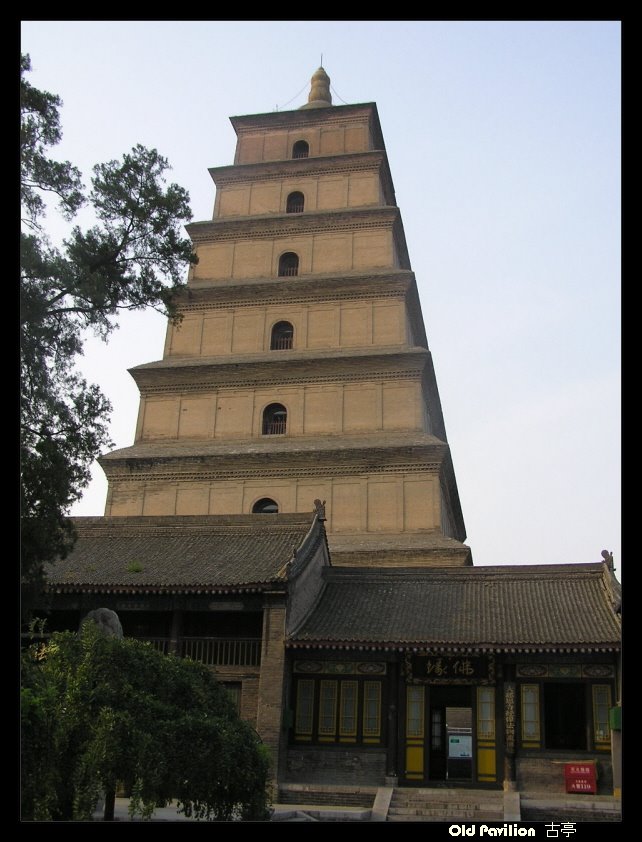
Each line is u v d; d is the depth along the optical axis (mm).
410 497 41281
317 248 50000
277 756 28469
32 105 23953
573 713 28531
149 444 45719
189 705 19016
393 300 47125
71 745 16781
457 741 44219
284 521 36312
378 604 32562
